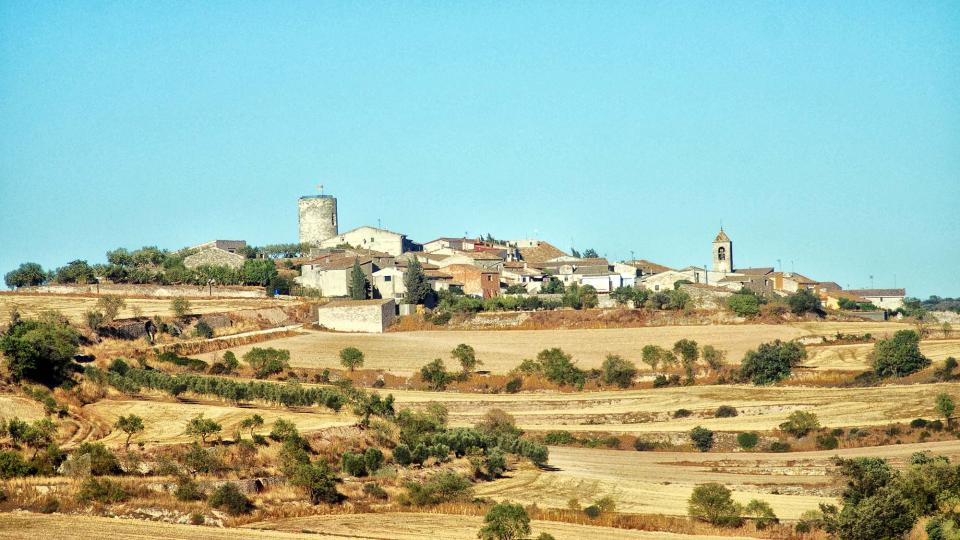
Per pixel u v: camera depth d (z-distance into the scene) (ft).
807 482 540.11
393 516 459.32
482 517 463.83
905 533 448.24
